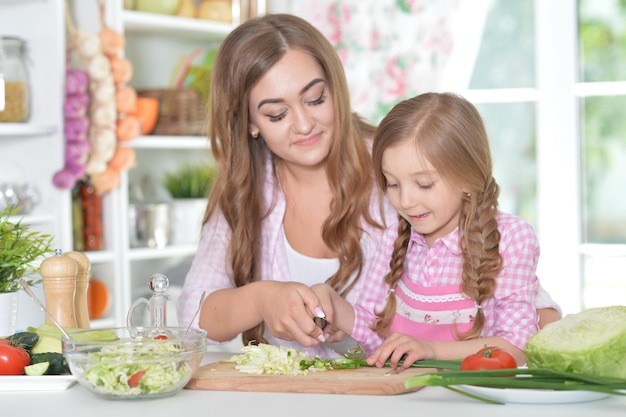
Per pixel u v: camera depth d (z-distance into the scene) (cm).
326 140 209
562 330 147
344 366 167
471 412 136
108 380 146
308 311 182
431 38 436
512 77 447
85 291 192
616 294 429
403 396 149
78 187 379
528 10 443
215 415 136
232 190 221
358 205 216
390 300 209
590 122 433
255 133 217
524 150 444
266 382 154
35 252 192
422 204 193
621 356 143
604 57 430
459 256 202
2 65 346
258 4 443
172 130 404
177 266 407
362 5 446
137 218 399
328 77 207
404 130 191
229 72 208
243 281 224
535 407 139
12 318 186
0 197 353
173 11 410
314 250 226
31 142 365
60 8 359
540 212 439
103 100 367
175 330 163
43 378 159
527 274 195
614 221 430
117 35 373
